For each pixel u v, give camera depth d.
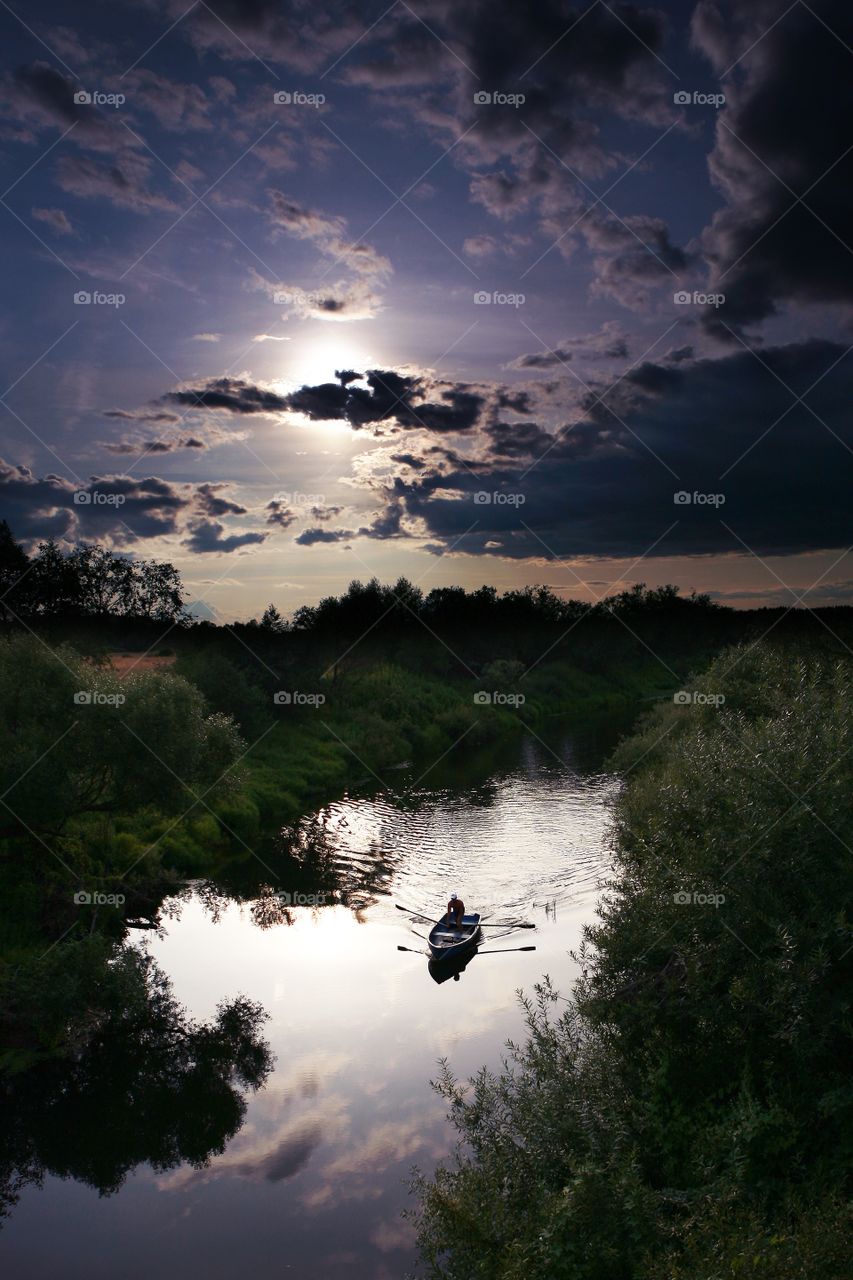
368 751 53.41
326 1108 16.56
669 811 13.38
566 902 28.41
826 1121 9.97
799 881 11.05
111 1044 19.31
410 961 23.84
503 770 50.81
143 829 32.66
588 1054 11.98
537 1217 9.34
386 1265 12.50
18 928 23.19
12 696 24.31
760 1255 7.48
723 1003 10.90
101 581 55.91
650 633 98.00
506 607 101.81
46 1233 13.48
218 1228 13.45
